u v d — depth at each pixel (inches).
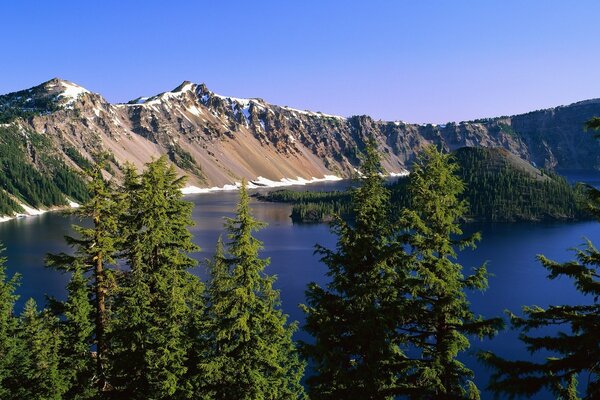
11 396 1296.8
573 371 486.0
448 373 644.7
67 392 1250.6
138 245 1015.0
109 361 1050.7
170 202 1102.4
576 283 551.8
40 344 1240.8
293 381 1380.4
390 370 679.1
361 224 738.2
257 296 940.0
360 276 741.9
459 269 687.7
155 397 932.6
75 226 1015.0
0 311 1466.5
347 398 679.1
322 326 722.8
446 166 698.8
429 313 679.7
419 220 670.5
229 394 892.0
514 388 493.0
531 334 2628.0
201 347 1019.9
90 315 1088.8
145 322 981.2
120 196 1058.1
